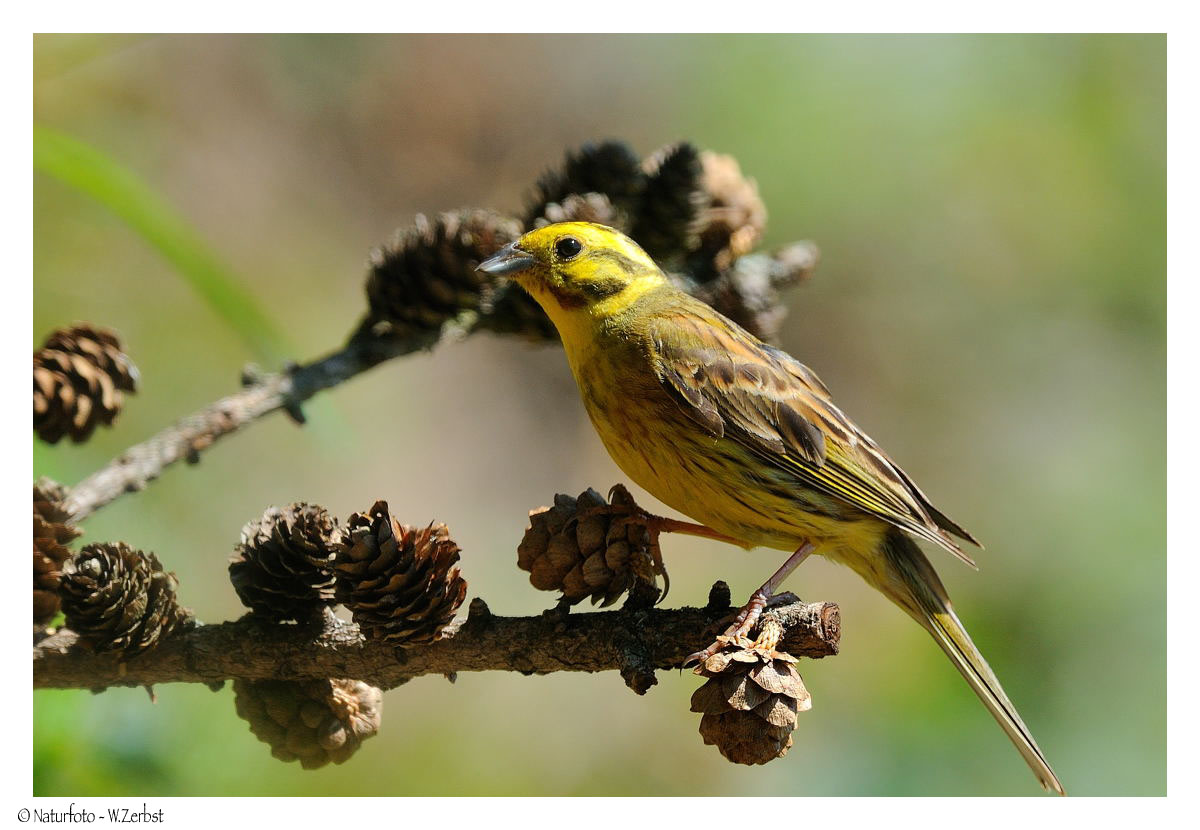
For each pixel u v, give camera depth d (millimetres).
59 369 6883
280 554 5539
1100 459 13812
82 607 5359
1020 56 14453
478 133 16516
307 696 5719
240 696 5730
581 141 16422
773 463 7801
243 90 15320
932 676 11430
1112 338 14453
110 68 13742
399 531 5418
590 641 5555
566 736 11430
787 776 11180
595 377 7965
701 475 7801
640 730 11586
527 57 17109
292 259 15047
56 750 6637
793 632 5434
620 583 5754
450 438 15266
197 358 11734
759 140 14883
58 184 10969
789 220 14828
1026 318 14859
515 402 15844
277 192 15219
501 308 8227
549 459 15625
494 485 15211
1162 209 14195
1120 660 11914
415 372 15328
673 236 8422
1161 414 13938
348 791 10055
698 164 8320
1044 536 13234
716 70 15289
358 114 16109
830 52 14828
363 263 15508
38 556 5699
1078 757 10977
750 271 9000
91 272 11227
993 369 14844
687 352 7746
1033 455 14203
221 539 11375
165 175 14234
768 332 8977
